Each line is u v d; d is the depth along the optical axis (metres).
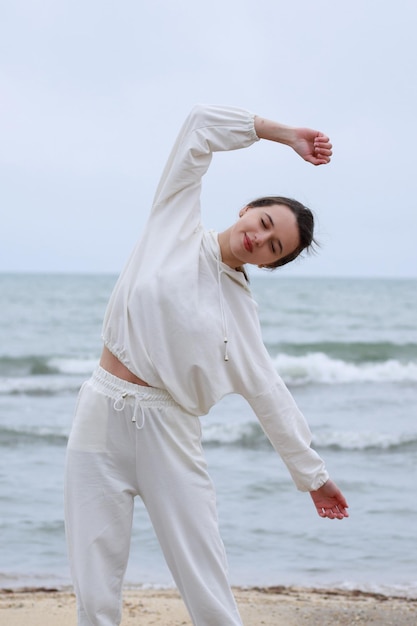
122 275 3.46
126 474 3.35
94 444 3.33
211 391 3.37
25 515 7.30
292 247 3.46
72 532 3.34
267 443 10.47
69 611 5.00
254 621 4.91
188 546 3.31
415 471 9.20
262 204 3.47
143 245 3.46
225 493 8.12
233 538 6.78
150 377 3.31
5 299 39.78
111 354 3.39
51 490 8.13
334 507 3.63
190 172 3.48
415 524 7.23
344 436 10.83
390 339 25.50
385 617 5.03
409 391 15.77
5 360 19.23
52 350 23.36
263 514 7.45
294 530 7.01
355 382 17.19
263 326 29.39
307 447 3.54
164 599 5.29
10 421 12.06
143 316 3.31
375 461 9.69
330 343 21.91
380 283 57.78
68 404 13.95
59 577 5.83
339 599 5.43
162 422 3.31
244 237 3.41
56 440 10.55
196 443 3.40
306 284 55.94
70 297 41.94
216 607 3.29
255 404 3.50
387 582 5.83
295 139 3.51
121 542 3.36
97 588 3.29
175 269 3.35
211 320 3.35
